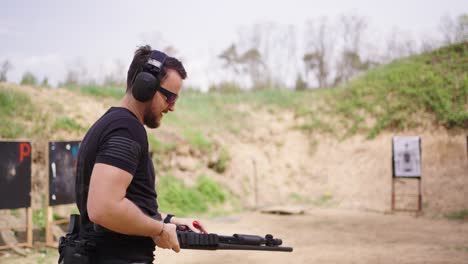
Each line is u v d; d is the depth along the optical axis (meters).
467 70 15.13
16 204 6.71
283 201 13.56
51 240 7.07
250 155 14.75
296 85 21.14
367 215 11.57
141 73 1.79
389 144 14.23
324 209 12.69
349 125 15.45
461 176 12.26
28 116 9.84
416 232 9.07
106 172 1.62
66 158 7.43
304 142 15.70
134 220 1.64
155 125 1.91
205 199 11.98
